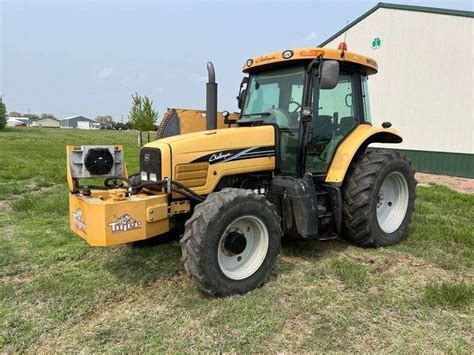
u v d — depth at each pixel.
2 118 45.53
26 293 3.35
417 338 2.79
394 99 13.76
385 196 4.89
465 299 3.25
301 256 4.30
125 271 3.80
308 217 3.76
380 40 13.97
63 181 8.81
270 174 4.15
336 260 4.09
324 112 4.33
